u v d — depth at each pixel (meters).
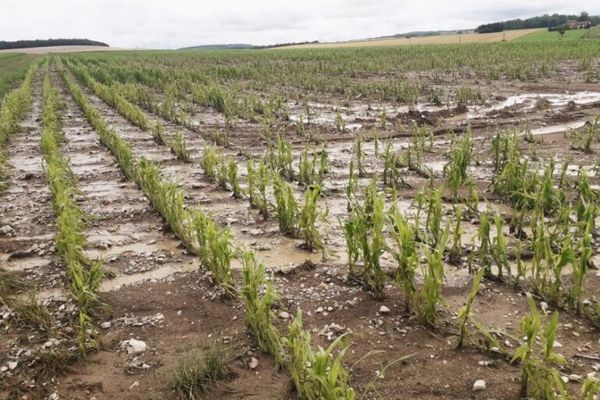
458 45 49.78
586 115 14.45
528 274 5.53
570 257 4.68
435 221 5.84
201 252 5.82
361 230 5.21
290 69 32.94
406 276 4.75
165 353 4.46
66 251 5.83
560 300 4.91
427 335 4.54
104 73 31.47
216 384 4.04
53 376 4.19
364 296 5.23
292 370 3.84
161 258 6.31
